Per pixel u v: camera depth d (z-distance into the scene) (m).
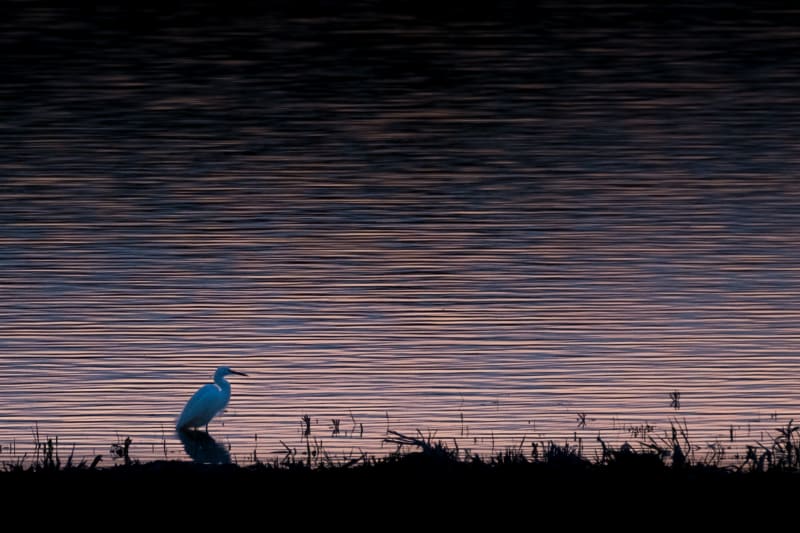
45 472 30.81
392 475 30.36
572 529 27.86
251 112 91.00
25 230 63.53
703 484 29.91
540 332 48.91
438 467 30.67
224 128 86.62
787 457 32.44
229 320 50.53
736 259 58.06
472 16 121.69
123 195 70.44
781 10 123.00
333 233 63.19
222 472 30.69
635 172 74.44
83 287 54.66
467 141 82.88
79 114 89.81
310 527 27.83
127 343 47.78
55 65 104.31
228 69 103.44
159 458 36.34
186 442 38.03
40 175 74.44
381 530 27.75
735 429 38.56
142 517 28.20
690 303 52.12
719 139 81.94
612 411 40.62
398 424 39.56
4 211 66.94
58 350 46.94
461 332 49.00
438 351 46.91
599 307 51.75
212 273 56.78
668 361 45.53
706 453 35.25
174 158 78.81
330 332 49.12
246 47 110.56
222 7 126.88
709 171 74.31
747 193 69.50
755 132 83.62
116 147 81.38
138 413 40.97
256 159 78.81
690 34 113.69
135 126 86.88
